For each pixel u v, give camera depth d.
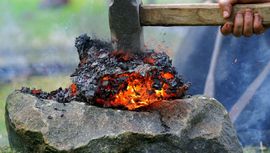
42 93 5.77
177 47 9.84
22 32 14.66
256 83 8.04
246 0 5.55
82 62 5.83
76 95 5.46
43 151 5.11
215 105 5.48
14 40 13.94
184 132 5.16
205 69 8.98
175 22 5.60
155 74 5.41
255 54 8.47
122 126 5.13
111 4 5.52
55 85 10.30
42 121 5.20
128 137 5.07
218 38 8.55
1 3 16.73
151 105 5.40
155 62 5.51
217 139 5.25
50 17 15.48
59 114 5.24
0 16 16.05
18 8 16.61
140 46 5.63
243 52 8.48
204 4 5.57
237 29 5.56
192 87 8.93
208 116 5.38
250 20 5.52
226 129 5.40
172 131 5.12
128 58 5.58
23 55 12.48
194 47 9.10
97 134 5.07
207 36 9.07
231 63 8.46
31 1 16.72
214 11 5.55
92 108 5.26
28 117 5.28
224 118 5.45
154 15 5.58
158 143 5.11
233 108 7.99
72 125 5.15
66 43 12.88
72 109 5.27
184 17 5.58
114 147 5.06
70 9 15.44
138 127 5.12
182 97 5.61
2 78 10.98
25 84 10.50
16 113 5.38
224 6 5.50
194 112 5.30
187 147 5.18
